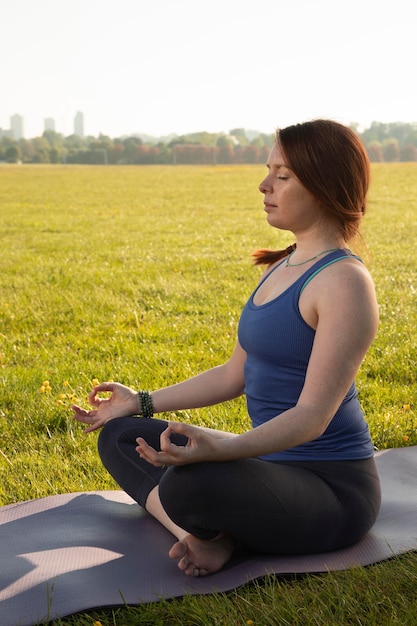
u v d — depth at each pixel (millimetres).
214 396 3141
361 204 2721
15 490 3725
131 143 135250
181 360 6082
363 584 2592
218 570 2674
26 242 14961
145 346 6594
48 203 26422
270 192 2738
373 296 2613
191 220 19938
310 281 2639
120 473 3074
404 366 5676
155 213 22359
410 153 96188
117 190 34219
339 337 2535
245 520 2539
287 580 2635
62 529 3006
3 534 2953
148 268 11258
